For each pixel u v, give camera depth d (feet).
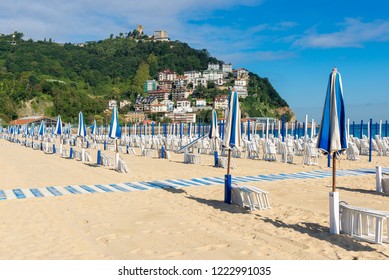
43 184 43.11
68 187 40.63
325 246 19.79
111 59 631.56
